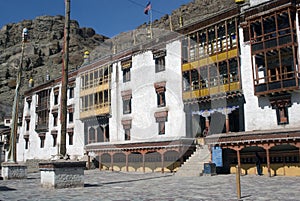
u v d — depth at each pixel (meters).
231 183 21.17
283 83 27.03
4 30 123.62
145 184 21.84
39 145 56.81
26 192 17.52
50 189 18.48
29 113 61.25
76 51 106.62
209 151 29.50
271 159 27.34
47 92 56.16
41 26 123.00
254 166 28.31
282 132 24.66
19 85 30.16
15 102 29.84
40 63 100.94
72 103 46.06
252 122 29.48
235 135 27.34
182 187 19.41
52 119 54.44
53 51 107.81
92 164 40.34
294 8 27.44
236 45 30.72
